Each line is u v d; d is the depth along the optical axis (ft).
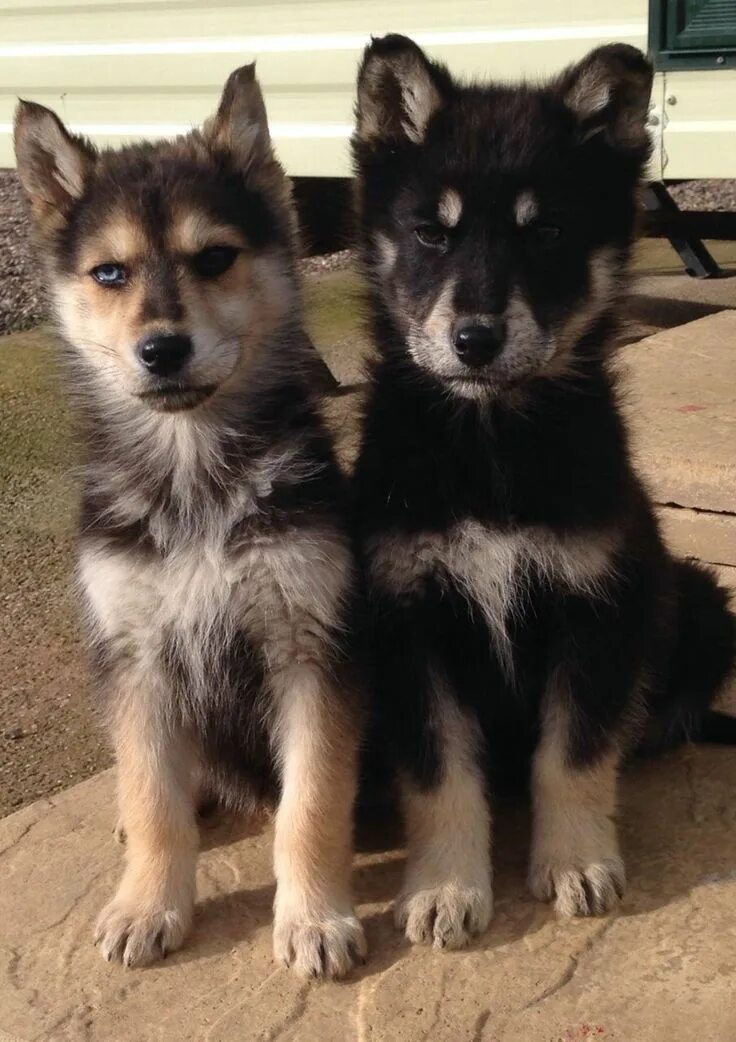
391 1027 1.74
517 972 1.82
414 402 2.17
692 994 1.75
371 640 2.09
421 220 2.17
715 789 2.26
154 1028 1.78
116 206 2.17
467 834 2.02
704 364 3.52
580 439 2.11
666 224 5.54
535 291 2.11
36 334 5.96
